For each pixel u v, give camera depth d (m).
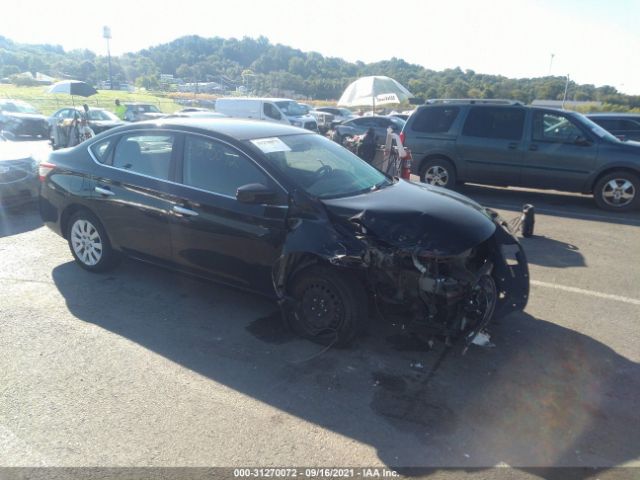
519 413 3.22
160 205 4.60
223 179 4.34
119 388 3.40
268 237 4.02
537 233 7.40
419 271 3.56
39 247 6.28
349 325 3.82
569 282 5.44
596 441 2.97
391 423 3.10
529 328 4.38
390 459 2.81
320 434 2.99
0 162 7.54
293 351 3.91
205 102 46.00
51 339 4.02
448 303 3.54
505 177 9.76
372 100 13.91
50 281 5.17
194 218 4.40
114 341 4.01
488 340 4.01
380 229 3.66
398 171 8.66
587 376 3.65
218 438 2.94
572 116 9.23
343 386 3.47
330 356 3.84
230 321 4.39
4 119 20.75
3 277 5.26
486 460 2.81
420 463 2.78
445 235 3.61
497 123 9.72
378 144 9.21
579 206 9.38
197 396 3.32
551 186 9.45
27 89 55.88
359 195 4.21
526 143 9.44
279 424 3.07
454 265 3.68
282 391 3.40
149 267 5.56
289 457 2.80
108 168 5.02
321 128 27.05
